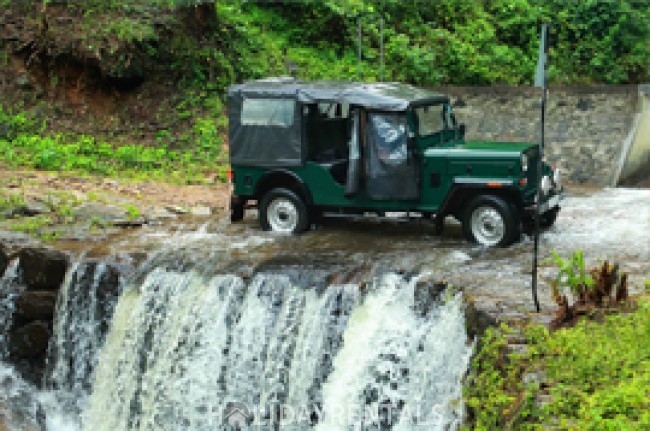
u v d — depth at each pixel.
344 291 9.27
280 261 10.32
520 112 19.08
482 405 6.57
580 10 24.12
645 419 5.35
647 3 24.00
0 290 11.72
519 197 10.42
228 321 9.88
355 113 10.92
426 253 10.47
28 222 12.72
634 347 6.51
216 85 19.55
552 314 7.71
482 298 8.30
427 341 8.62
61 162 16.67
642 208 13.90
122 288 10.82
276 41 21.97
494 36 23.64
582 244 10.86
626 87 18.30
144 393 10.24
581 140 18.53
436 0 23.97
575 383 6.12
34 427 10.67
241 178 11.89
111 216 13.15
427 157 10.80
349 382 8.90
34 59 18.62
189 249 11.19
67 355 11.16
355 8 22.58
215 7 20.11
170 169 17.19
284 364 9.44
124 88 19.03
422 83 21.98
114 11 19.31
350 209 11.51
